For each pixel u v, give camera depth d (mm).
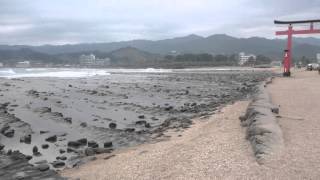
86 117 24156
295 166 10242
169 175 10422
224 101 31250
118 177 10992
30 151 15922
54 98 34500
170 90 45250
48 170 12711
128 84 56812
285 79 52469
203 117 22141
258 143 12062
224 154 11797
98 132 19422
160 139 16812
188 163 11289
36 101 32062
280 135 13086
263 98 24109
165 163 11727
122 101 32906
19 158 14234
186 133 17516
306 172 9805
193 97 36781
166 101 33312
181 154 12555
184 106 29406
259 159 10836
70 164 13828
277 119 16859
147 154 13547
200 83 60094
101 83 58906
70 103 31016
